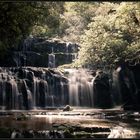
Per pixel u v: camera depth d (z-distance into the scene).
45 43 50.38
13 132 19.62
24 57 46.97
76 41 60.88
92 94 42.91
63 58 49.88
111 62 41.53
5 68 41.34
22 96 40.25
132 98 43.28
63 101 42.69
